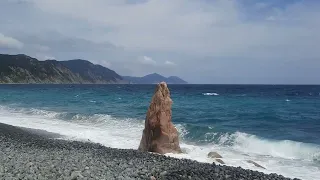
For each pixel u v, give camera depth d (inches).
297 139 909.2
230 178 458.9
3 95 3095.5
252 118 1402.6
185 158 616.7
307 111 1701.5
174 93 3971.5
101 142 847.7
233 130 1021.2
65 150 636.7
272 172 566.9
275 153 741.3
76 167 471.8
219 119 1364.4
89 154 601.0
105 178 418.0
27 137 831.7
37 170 440.1
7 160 500.1
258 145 808.3
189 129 1019.9
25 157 532.4
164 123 692.7
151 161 561.3
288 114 1556.3
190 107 1915.6
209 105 2064.5
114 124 1176.8
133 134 970.1
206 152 722.8
